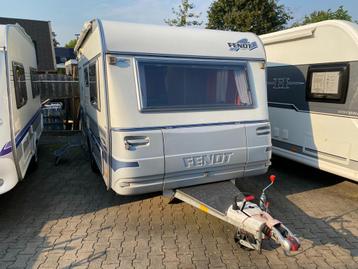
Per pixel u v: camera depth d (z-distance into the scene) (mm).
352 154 4520
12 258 3209
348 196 4848
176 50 3633
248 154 3908
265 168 4148
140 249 3385
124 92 3367
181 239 3594
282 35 5500
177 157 3506
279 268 3113
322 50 4828
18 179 3957
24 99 4816
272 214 4230
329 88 4750
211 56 3791
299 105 5320
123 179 3350
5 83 3615
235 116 3852
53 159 6871
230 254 3322
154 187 3521
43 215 4164
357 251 3412
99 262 3154
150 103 3469
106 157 3561
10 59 3744
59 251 3336
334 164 4812
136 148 3330
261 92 4051
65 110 10531
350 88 4469
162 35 3607
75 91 10391
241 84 3943
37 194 4871
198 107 3682
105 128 3449
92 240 3551
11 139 3670
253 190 5051
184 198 3680
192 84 3693
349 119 4512
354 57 4375
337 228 3881
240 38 4023
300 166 6293
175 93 3605
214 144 3686
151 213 4223
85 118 6047
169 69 3582
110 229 3799
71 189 5078
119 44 3369
